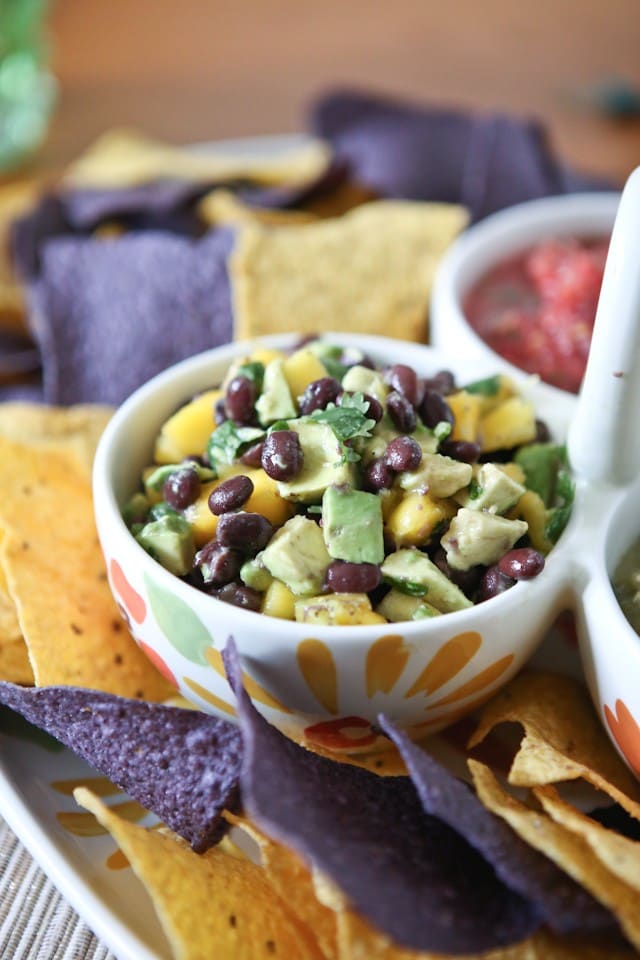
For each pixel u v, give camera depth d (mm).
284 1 869
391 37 824
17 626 373
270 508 341
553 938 308
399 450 335
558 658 379
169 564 343
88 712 331
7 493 391
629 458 359
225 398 362
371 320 460
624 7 875
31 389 489
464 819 299
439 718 361
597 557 349
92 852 341
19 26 639
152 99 729
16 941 336
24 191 597
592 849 303
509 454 376
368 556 330
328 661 331
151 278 476
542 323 463
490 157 546
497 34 832
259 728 308
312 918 312
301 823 294
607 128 711
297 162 577
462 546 335
